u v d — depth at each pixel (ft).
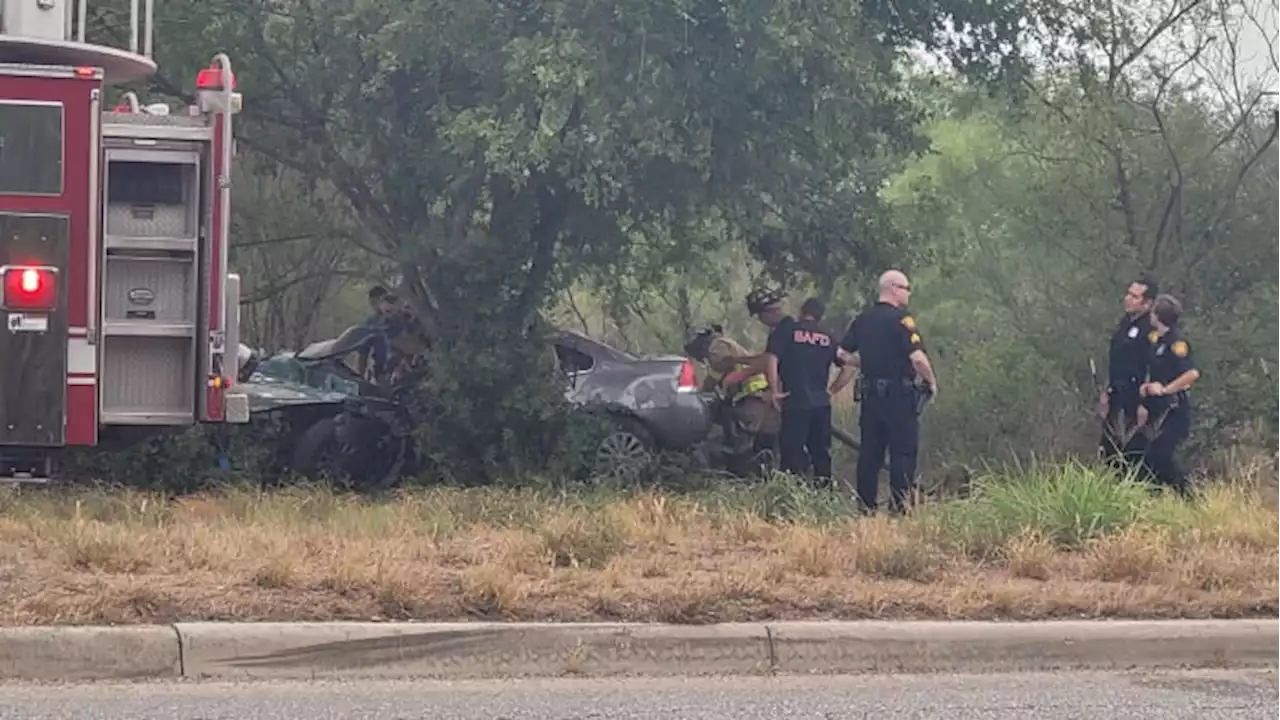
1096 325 60.85
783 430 47.09
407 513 35.99
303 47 51.37
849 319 61.21
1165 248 61.98
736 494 40.29
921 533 33.09
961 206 66.80
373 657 24.86
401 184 52.80
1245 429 56.24
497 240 52.11
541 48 45.91
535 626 25.45
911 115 53.88
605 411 53.47
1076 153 62.13
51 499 37.50
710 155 48.62
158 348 36.37
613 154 47.47
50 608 24.59
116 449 43.01
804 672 26.03
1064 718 23.18
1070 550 32.78
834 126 48.98
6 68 34.35
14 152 34.40
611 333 73.00
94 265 34.86
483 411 51.42
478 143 49.01
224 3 50.62
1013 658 26.73
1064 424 59.62
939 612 27.66
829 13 47.37
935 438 60.23
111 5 49.80
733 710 23.25
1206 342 57.21
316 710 22.59
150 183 36.11
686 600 26.68
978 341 65.77
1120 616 28.17
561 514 34.73
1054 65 58.65
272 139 53.72
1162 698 24.64
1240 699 24.64
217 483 46.50
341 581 26.55
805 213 54.19
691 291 67.72
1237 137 62.13
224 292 36.27
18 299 34.30
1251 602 28.68
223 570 27.58
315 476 49.90
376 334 52.85
